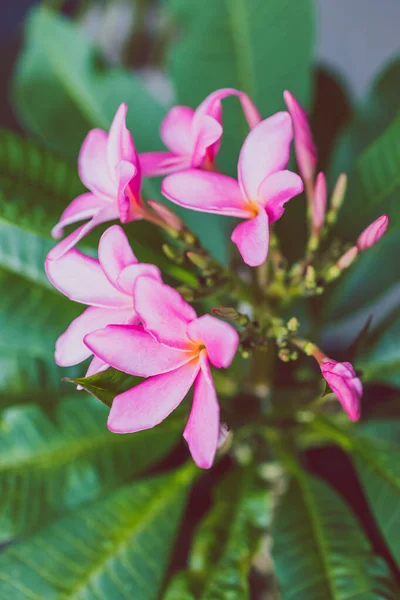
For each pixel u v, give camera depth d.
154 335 0.39
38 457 0.52
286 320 0.58
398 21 1.00
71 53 0.62
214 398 0.38
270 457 0.56
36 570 0.48
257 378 0.54
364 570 0.47
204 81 0.60
